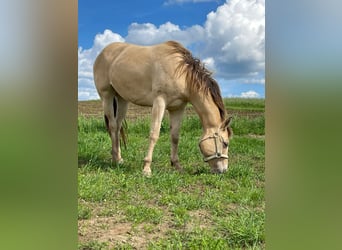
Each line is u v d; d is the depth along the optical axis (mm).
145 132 7828
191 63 5016
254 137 7457
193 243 2922
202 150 5062
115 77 5504
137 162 5652
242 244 3039
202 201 3994
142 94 5262
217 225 3393
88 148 6035
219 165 5023
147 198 4102
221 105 5062
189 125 7965
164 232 3244
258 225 3209
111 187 4344
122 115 5922
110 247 2889
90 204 3861
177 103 5117
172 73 4938
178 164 5363
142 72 5180
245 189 4395
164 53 5047
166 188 4453
